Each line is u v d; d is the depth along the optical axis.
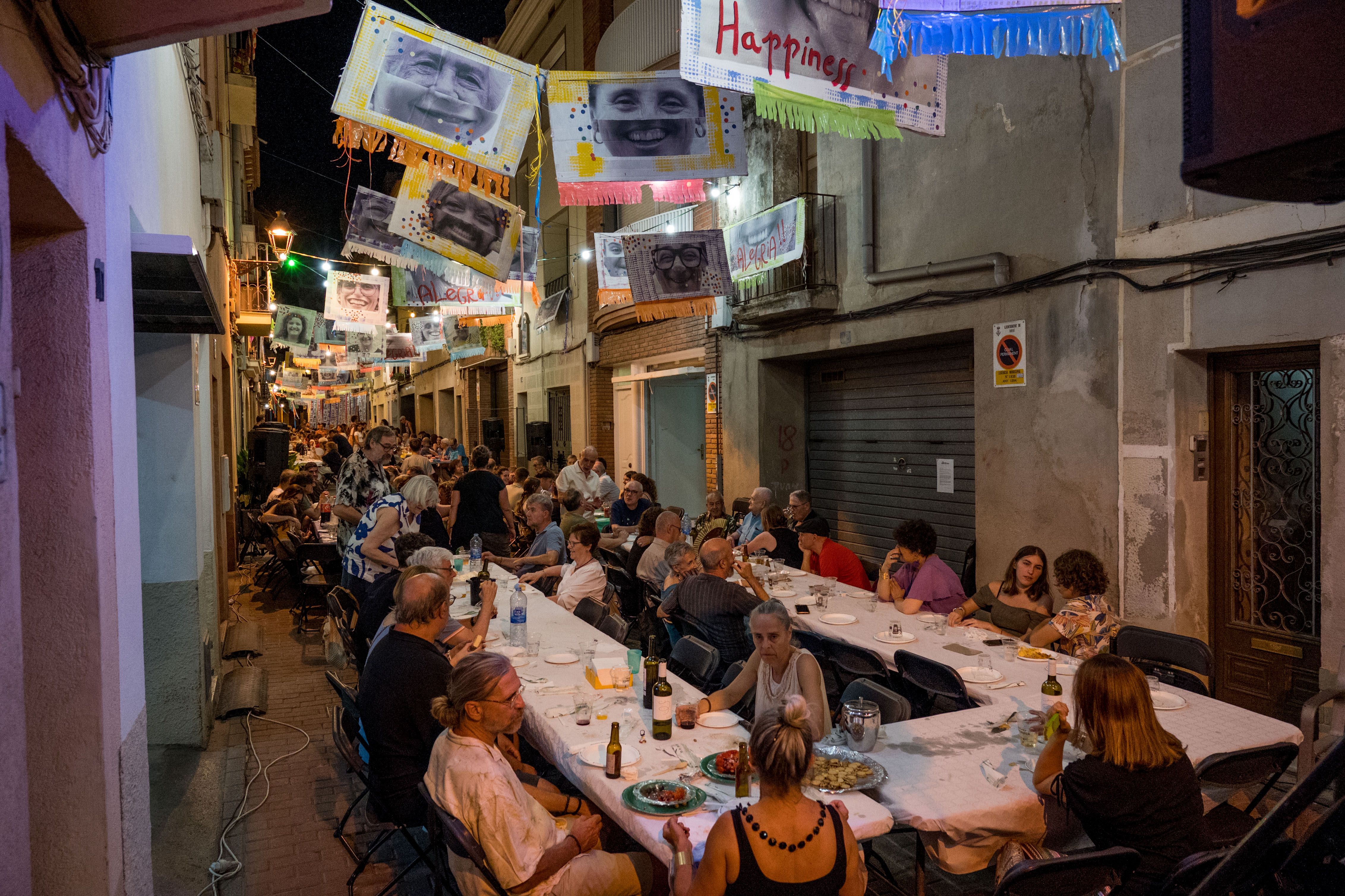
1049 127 6.73
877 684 4.18
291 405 53.56
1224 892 1.47
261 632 9.09
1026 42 3.72
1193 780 2.87
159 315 5.12
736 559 8.00
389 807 3.71
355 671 7.75
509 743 4.15
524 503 10.42
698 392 14.53
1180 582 5.85
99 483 2.84
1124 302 6.14
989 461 7.41
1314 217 4.90
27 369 2.74
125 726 3.14
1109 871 2.71
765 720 2.47
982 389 7.48
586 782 3.32
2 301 1.91
